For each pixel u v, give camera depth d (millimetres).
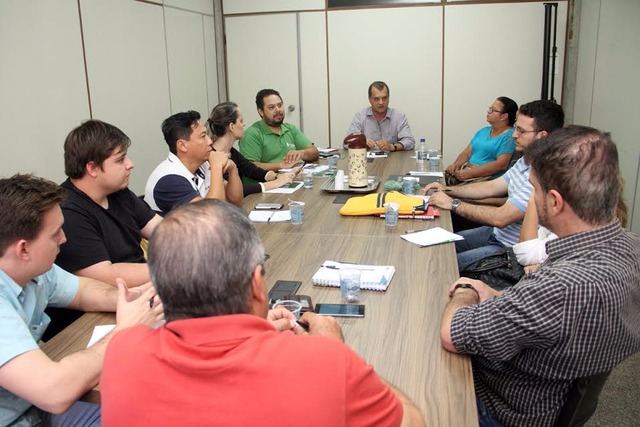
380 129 5242
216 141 3422
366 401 784
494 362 1355
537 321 1153
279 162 4273
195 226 817
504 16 5379
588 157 1162
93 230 1904
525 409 1320
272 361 765
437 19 5500
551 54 5348
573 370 1198
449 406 1115
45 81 3457
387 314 1531
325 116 5957
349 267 1880
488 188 3119
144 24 4555
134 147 4480
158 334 842
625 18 4016
